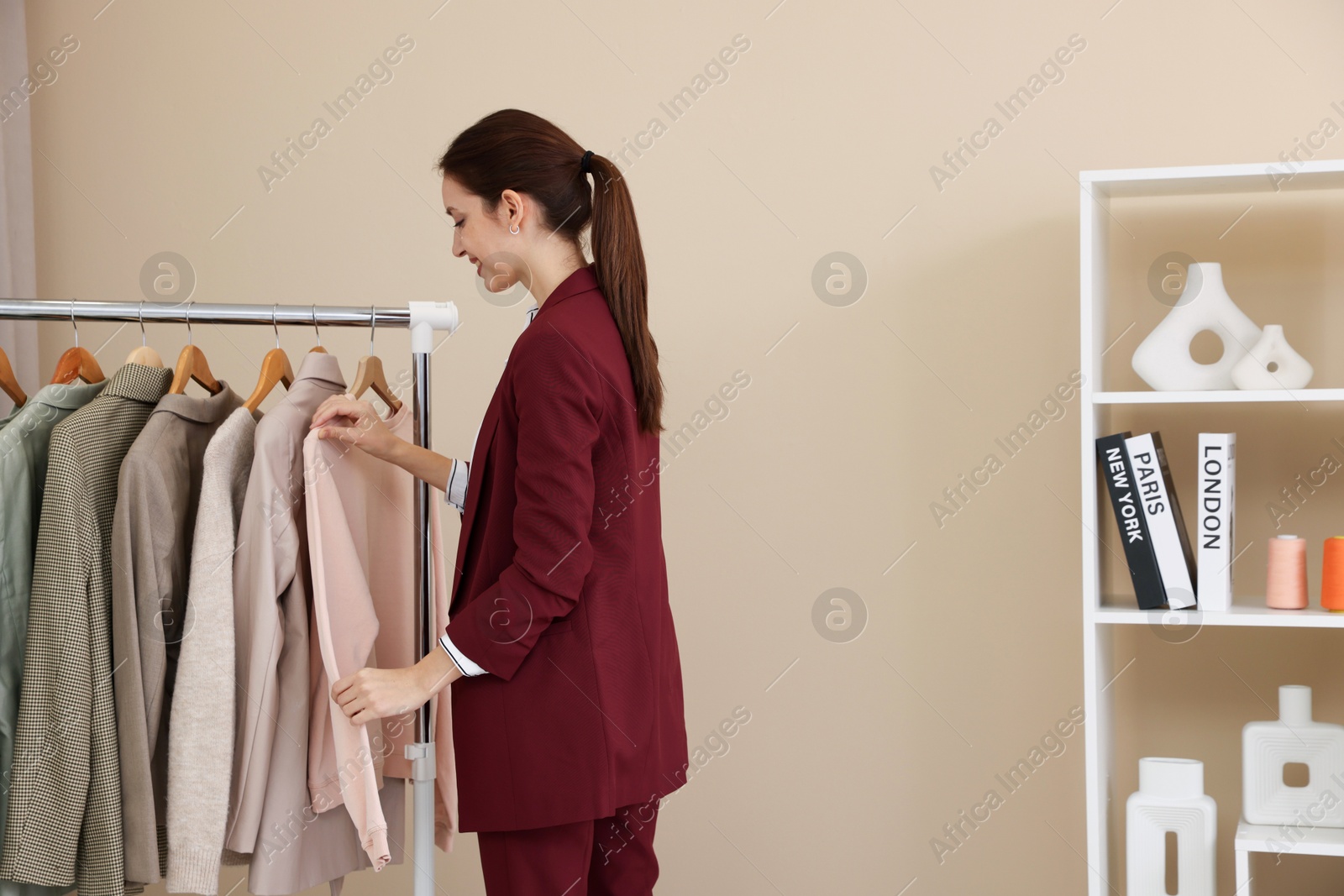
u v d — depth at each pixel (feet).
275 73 7.35
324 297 7.32
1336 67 6.13
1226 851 6.26
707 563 6.91
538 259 4.57
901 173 6.65
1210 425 6.28
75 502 4.27
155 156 7.46
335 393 5.07
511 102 7.11
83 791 4.24
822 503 6.78
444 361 7.22
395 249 7.25
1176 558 5.57
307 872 4.70
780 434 6.82
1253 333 5.62
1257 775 5.70
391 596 5.16
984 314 6.57
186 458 4.77
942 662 6.64
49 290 7.55
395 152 7.25
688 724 6.94
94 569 4.33
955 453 6.61
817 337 6.77
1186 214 6.24
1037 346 6.50
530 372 4.18
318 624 4.44
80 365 4.76
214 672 4.44
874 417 6.71
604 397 4.25
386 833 4.48
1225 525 5.56
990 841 6.59
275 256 7.36
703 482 6.90
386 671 4.32
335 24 7.29
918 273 6.64
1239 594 6.25
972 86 6.56
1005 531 6.56
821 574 6.79
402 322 4.85
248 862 4.77
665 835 6.97
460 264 7.21
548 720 4.21
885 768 6.71
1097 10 6.40
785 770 6.84
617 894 4.87
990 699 6.58
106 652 4.34
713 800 6.91
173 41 7.45
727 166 6.86
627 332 4.46
